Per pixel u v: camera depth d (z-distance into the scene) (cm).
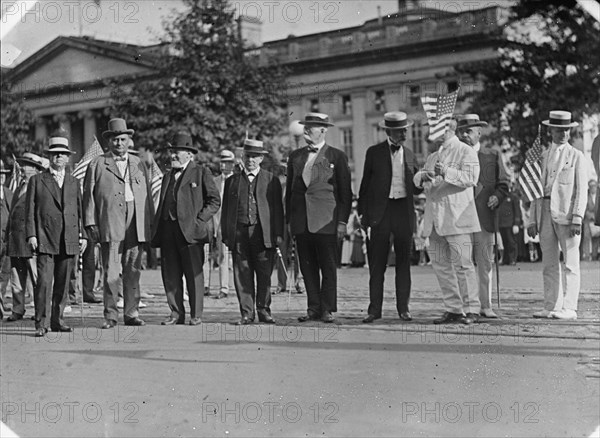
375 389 654
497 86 2230
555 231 972
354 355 769
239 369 729
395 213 989
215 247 1408
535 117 2183
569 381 666
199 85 2298
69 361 790
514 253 1867
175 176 1025
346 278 1778
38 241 980
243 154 1014
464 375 687
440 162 948
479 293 978
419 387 655
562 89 2152
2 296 1230
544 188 980
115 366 763
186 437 566
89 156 1280
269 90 2375
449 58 2830
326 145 1010
